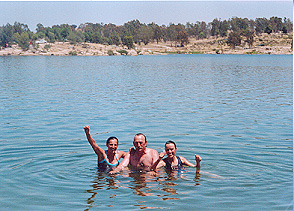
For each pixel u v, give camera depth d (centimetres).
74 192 416
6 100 1201
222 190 420
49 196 405
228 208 371
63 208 373
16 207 378
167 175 477
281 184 439
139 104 1121
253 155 572
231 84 1772
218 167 511
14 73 2595
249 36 10962
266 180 454
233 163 529
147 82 1886
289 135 712
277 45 11069
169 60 5556
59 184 443
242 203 383
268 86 1669
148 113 961
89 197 401
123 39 11356
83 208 372
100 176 473
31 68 3272
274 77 2217
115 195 406
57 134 720
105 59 6094
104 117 902
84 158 557
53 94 1366
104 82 1883
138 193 412
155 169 496
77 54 9350
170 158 517
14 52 9569
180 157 522
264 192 413
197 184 440
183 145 638
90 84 1769
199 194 407
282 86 1666
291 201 386
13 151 595
